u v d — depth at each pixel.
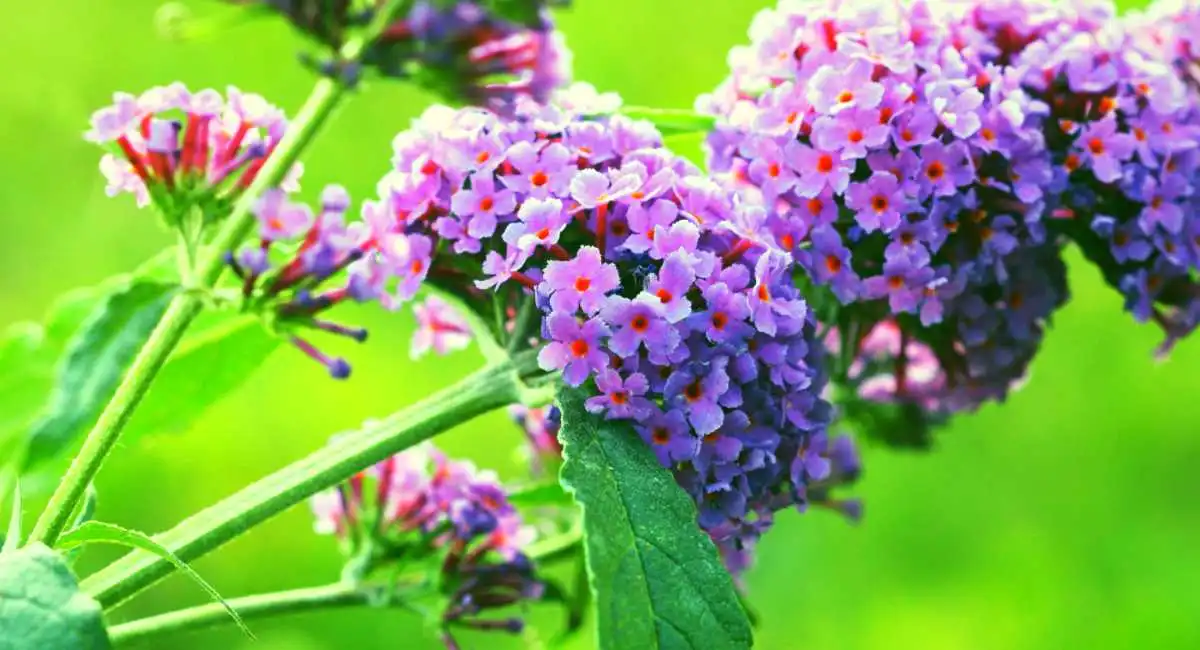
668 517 0.33
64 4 0.91
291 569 0.70
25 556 0.31
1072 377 0.87
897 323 0.39
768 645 0.72
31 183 0.85
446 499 0.38
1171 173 0.38
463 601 0.38
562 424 0.34
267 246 0.34
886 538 0.78
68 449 0.36
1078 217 0.39
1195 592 0.79
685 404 0.34
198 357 0.39
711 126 0.38
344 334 0.34
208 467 0.73
